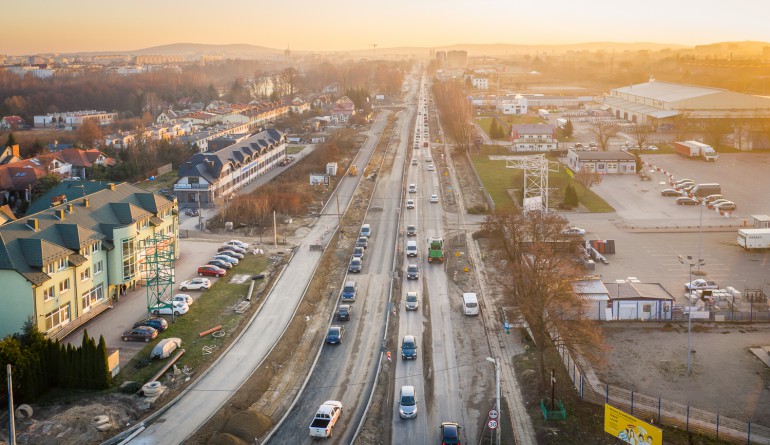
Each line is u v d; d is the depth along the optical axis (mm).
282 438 66312
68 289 88375
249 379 77250
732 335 89688
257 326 92625
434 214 155625
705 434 65000
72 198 114250
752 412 69812
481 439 65562
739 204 158250
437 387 76625
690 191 168750
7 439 63844
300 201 161750
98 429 65938
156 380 76812
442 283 110375
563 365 80625
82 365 74875
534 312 73812
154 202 111750
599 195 169625
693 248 127500
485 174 195875
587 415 68875
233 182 173750
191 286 105812
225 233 140375
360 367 82000
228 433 64562
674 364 81375
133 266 101312
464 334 90812
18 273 80750
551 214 115125
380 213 157250
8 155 195750
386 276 114125
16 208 159875
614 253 124625
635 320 95125
